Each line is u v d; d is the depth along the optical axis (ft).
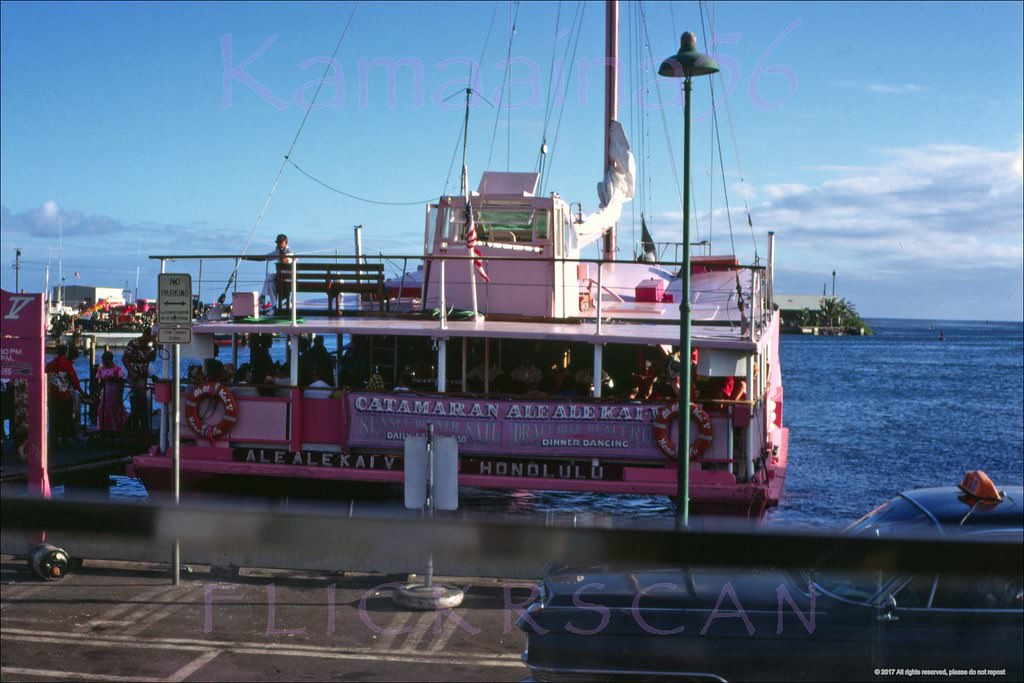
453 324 58.70
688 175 48.52
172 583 39.45
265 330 57.36
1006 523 21.02
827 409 201.05
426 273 67.56
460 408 55.83
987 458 131.44
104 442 69.36
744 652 20.04
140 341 72.18
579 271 76.59
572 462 55.31
